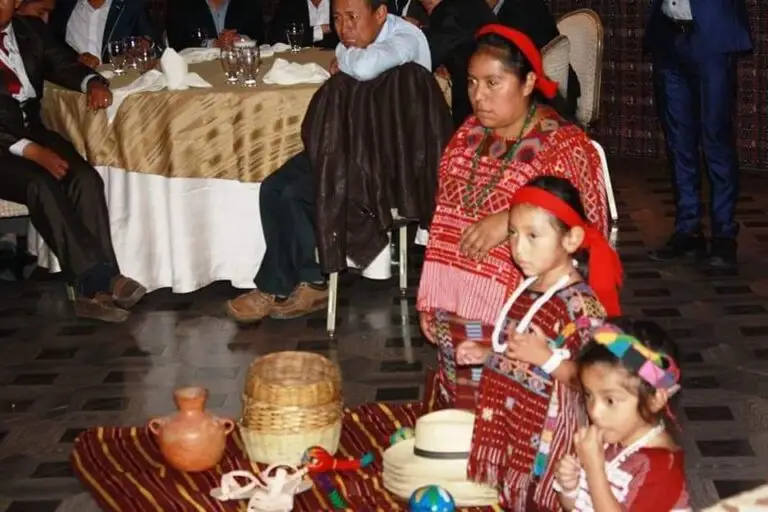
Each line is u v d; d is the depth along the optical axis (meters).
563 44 7.14
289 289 6.58
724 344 6.00
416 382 5.68
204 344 6.29
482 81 4.01
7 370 6.02
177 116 6.64
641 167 9.80
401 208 6.20
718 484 4.59
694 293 6.79
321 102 6.06
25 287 7.34
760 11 9.16
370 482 4.43
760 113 9.37
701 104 7.21
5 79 6.96
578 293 3.70
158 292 7.11
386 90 6.07
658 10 7.28
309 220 6.52
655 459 3.21
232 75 6.96
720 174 7.27
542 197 3.65
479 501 4.14
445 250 4.23
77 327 6.61
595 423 3.22
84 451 4.87
